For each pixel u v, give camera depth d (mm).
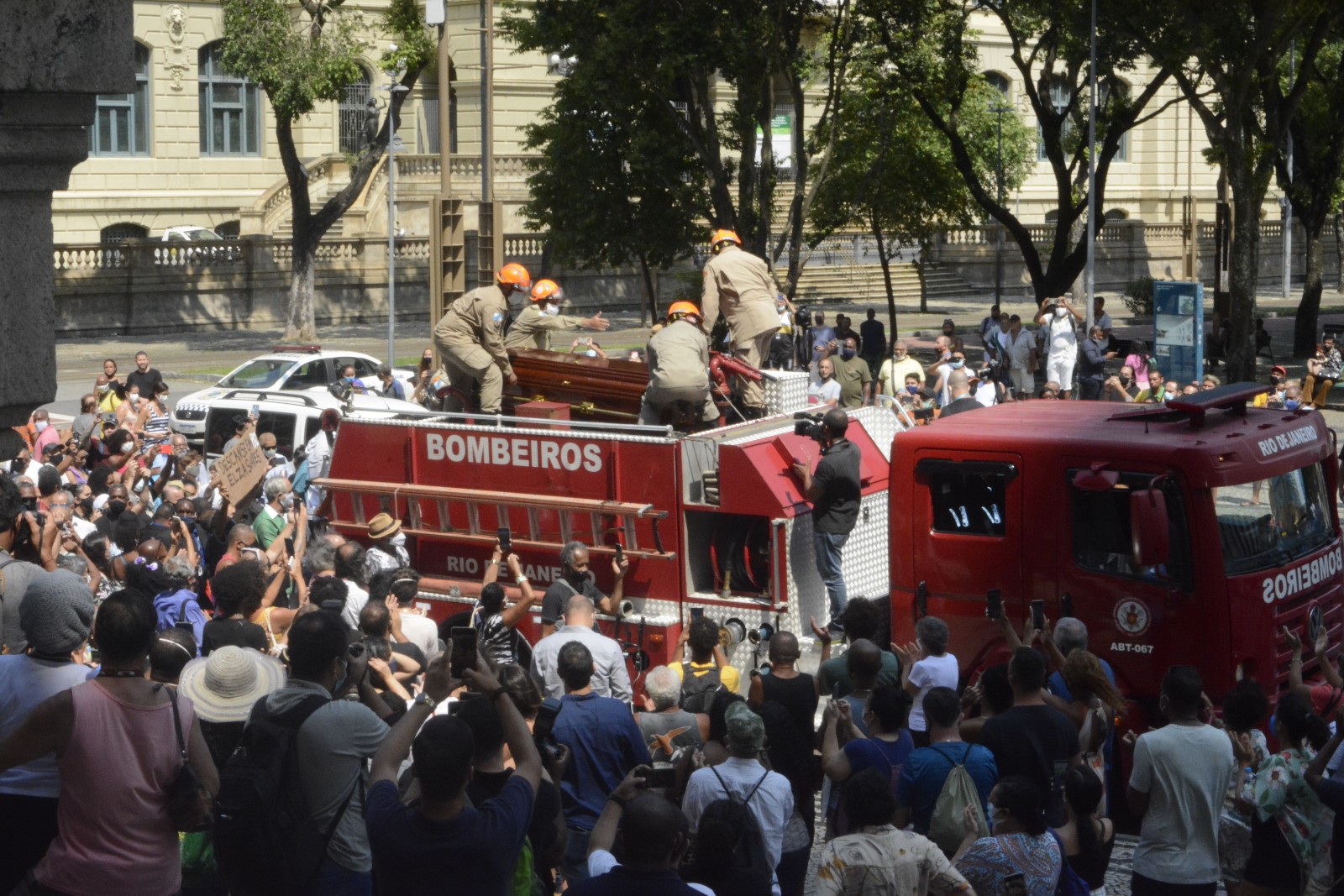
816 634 10266
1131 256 61094
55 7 4664
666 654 10656
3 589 6855
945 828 6586
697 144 29828
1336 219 63844
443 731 4680
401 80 44031
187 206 53625
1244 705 7242
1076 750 7215
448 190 30219
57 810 5086
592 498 10844
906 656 8922
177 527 12000
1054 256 37250
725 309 12617
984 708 7727
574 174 31422
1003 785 5879
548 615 10203
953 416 10609
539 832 6168
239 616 7664
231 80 54938
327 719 5320
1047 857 5816
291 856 5195
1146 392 21516
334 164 54250
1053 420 10242
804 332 25672
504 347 12789
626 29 27969
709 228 33219
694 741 7512
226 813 5156
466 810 4754
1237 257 29984
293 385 24219
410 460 11617
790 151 55281
